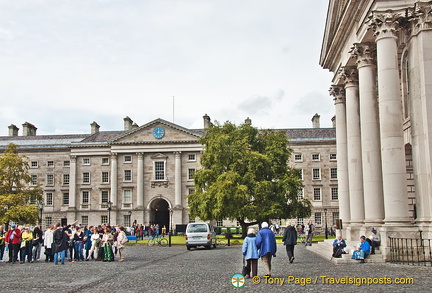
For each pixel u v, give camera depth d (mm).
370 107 22594
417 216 19156
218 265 20984
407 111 25906
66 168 80812
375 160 22156
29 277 17547
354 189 25781
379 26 19984
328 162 76312
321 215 75188
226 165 50719
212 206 48750
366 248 19203
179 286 14031
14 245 24578
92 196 78312
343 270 16812
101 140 82625
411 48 19703
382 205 21891
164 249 36344
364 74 22875
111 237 24766
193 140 76438
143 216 75938
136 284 14789
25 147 81625
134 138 77938
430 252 17250
